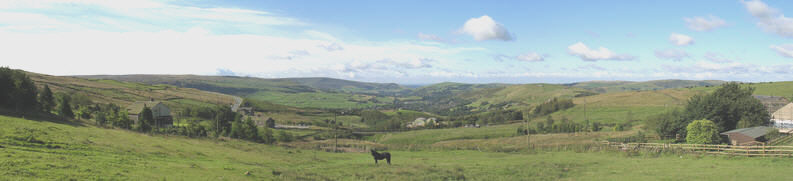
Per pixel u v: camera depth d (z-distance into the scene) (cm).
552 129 13625
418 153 7425
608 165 4338
